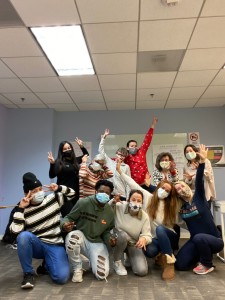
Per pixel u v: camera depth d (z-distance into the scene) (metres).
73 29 2.67
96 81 3.96
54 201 2.56
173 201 2.79
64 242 2.54
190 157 3.28
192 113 5.23
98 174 3.17
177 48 3.05
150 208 2.87
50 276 2.53
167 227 2.80
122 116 5.32
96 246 2.54
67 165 3.09
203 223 2.73
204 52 3.15
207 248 2.59
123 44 2.96
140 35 2.78
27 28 2.65
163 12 2.43
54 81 3.94
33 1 2.26
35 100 4.75
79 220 2.59
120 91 4.37
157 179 3.35
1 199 4.96
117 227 2.68
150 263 3.00
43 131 5.16
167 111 5.28
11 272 2.73
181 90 4.35
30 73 3.67
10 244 4.22
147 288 2.22
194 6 2.35
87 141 5.29
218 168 5.03
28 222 2.44
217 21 2.56
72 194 2.69
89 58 3.28
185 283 2.34
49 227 2.48
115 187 3.23
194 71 3.66
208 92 4.44
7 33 2.74
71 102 4.87
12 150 5.13
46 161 5.08
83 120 5.35
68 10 2.38
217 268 2.77
